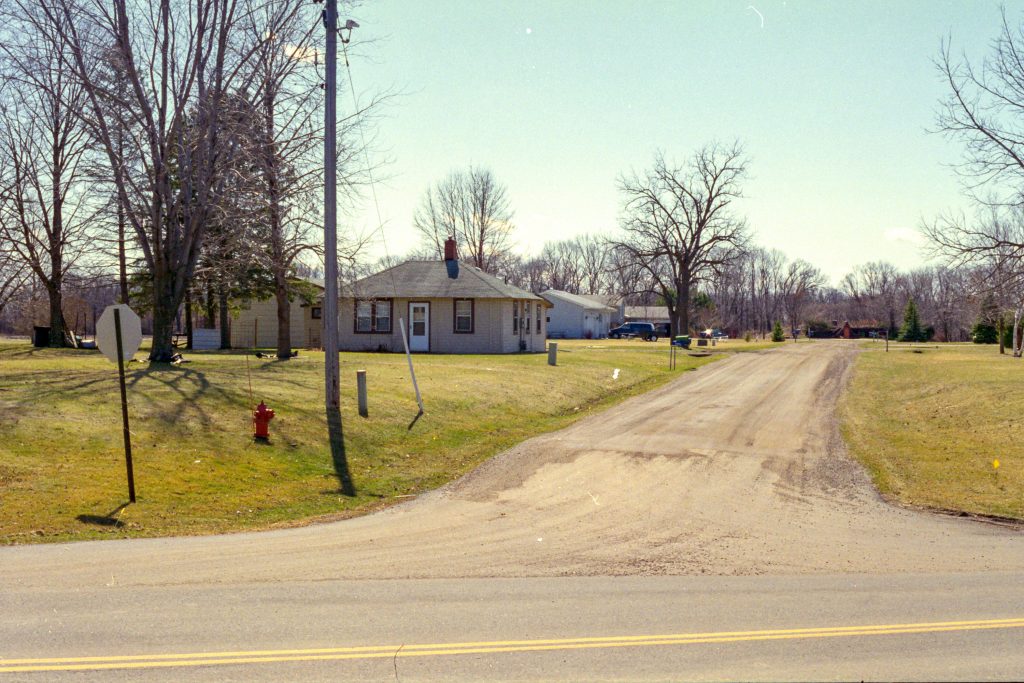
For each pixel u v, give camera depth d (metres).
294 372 23.73
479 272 42.75
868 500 12.95
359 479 13.75
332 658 5.80
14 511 9.99
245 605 7.02
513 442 18.14
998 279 24.59
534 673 5.62
